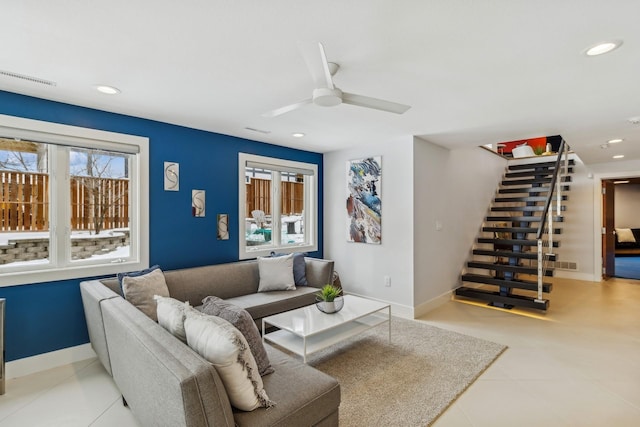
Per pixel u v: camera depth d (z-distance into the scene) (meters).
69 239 3.00
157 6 1.55
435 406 2.24
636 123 3.49
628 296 5.10
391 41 1.87
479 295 4.70
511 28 1.73
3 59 2.09
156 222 3.47
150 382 1.48
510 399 2.34
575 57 2.05
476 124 3.58
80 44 1.91
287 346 2.60
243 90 2.64
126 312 1.99
